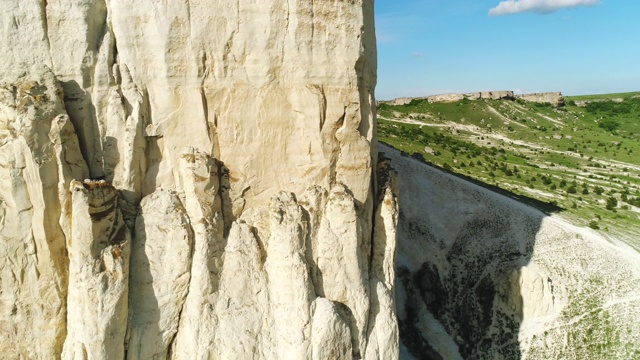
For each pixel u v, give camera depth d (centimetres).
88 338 1725
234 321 1941
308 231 2084
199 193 1948
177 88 1986
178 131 2011
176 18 1941
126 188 1930
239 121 2069
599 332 4034
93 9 1888
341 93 2153
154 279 1903
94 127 1927
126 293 1800
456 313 4231
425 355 3650
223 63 2023
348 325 2072
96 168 1934
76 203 1686
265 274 2047
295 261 1991
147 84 1978
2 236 1753
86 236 1711
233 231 2039
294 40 2072
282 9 2050
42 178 1736
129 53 1941
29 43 1830
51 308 1839
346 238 2106
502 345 3956
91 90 1914
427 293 4234
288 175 2139
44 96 1758
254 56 2053
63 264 1842
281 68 2091
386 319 2219
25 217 1762
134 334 1858
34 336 1842
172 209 1945
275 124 2108
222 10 1988
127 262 1827
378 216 2406
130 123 1917
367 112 2334
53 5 1836
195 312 1905
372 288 2252
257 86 2070
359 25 2158
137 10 1922
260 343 1964
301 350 1944
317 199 2116
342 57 2145
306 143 2130
